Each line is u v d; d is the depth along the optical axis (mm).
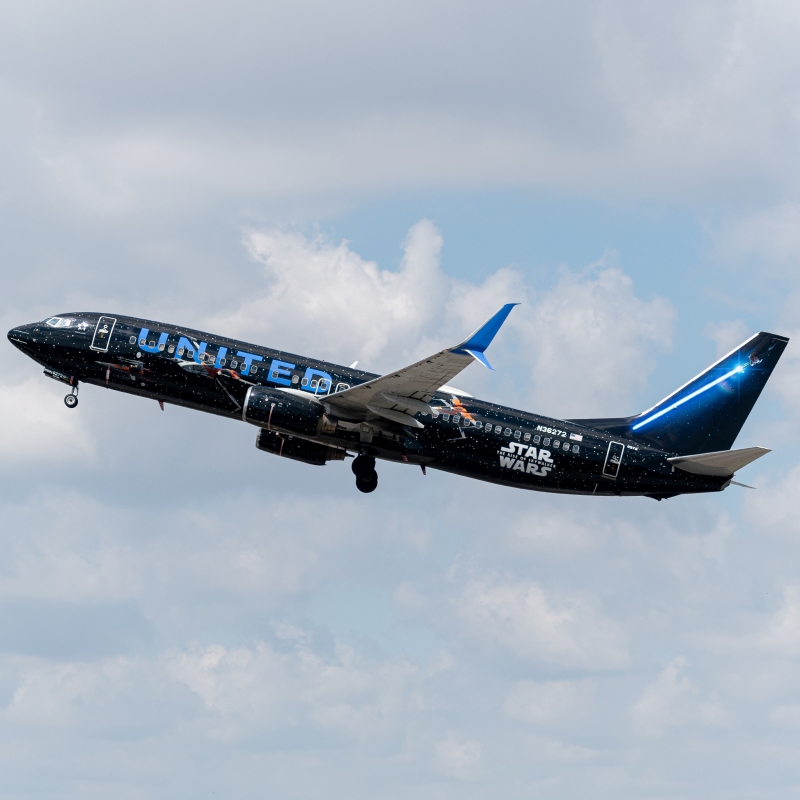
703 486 193250
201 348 189000
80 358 190000
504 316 159250
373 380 173500
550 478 191750
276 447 197500
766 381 195875
